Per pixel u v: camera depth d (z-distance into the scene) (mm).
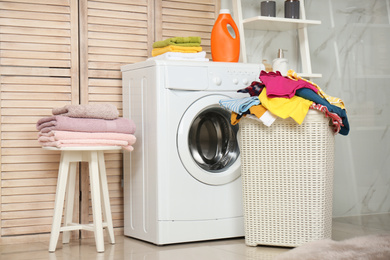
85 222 2932
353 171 3463
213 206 2701
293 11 3365
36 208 2832
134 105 2820
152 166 2631
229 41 3004
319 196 2432
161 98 2592
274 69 3340
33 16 2846
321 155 2422
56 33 2896
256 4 3531
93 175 2518
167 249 2514
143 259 2291
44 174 2850
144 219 2715
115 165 3018
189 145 2707
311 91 2389
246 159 2539
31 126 2830
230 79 2762
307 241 2445
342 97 3521
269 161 2488
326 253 2174
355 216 3438
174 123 2609
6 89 2789
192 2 3268
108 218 2691
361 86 3477
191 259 2273
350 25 3520
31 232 2816
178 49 2836
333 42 3564
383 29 3455
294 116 2326
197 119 2721
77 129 2461
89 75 2979
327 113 2393
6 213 2771
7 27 2797
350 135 3480
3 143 2771
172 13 3209
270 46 3574
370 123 3457
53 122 2445
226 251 2445
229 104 2527
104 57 3021
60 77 2916
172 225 2598
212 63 2734
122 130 2574
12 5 2805
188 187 2639
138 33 3109
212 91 2713
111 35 3039
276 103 2371
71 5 2932
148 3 3137
